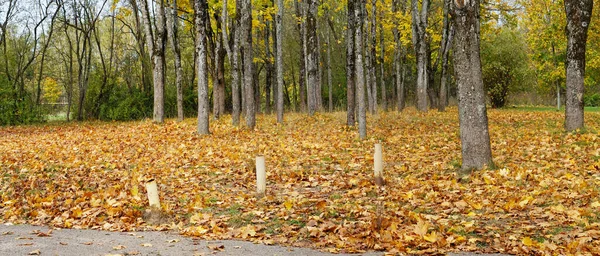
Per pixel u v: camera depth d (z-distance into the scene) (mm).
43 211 7930
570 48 13883
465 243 5656
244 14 18266
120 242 6043
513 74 37969
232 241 6105
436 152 12406
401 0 31328
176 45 23484
